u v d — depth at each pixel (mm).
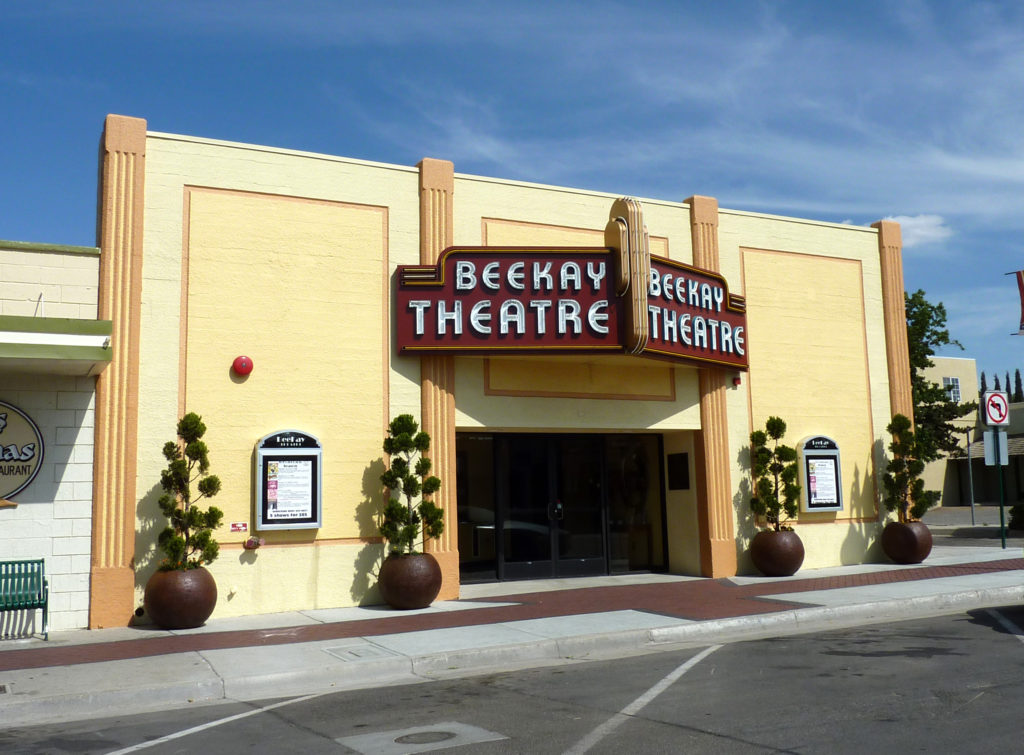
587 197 16328
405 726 7086
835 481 17797
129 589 12289
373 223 14602
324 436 13844
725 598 13477
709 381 16922
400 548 13898
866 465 18516
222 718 7633
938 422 38812
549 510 16594
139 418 12734
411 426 13742
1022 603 13125
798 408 17906
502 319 14305
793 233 18375
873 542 18375
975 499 46969
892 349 19109
